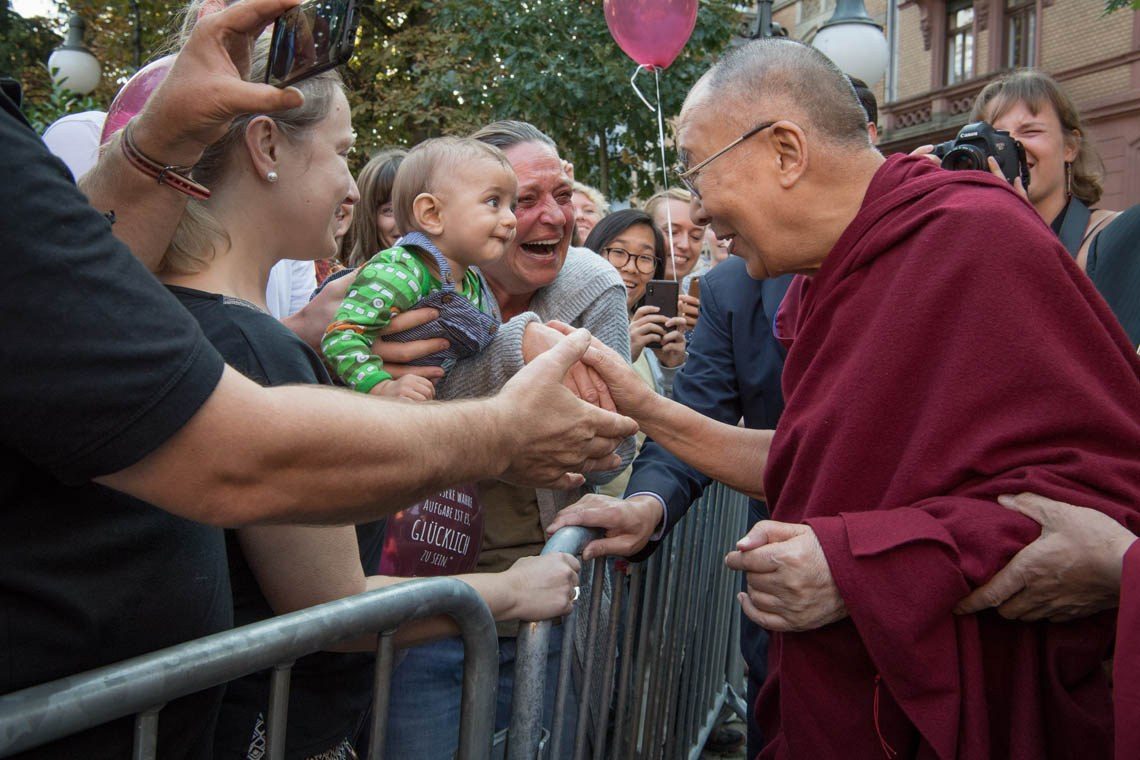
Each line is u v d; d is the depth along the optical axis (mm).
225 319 1188
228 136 1312
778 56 1656
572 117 10211
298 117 1337
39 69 11711
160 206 1209
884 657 1362
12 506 829
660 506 1896
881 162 1673
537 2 9969
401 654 1604
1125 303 2396
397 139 13312
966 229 1434
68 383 741
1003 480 1380
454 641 1922
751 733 2459
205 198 1229
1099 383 1386
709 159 1661
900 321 1450
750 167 1637
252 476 853
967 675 1382
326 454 894
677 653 2344
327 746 1385
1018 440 1368
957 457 1391
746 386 2396
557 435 1244
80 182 1233
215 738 1273
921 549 1339
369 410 952
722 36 9844
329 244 1433
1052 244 1431
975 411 1389
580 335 1298
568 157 10781
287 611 1234
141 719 837
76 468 768
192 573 976
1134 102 15930
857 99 1691
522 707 1475
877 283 1523
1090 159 2848
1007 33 18391
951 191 1509
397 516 1729
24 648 826
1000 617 1441
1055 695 1403
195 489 833
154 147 1160
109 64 13383
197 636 994
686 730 2592
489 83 11344
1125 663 1231
